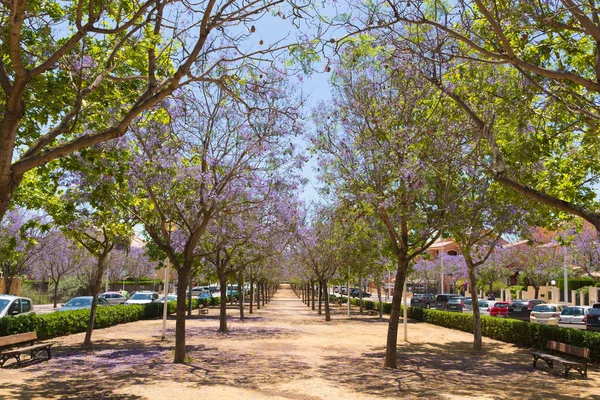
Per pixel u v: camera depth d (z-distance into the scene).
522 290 55.44
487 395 9.92
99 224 15.31
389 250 17.42
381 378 11.69
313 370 12.61
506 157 10.56
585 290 43.12
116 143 11.27
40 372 11.59
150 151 12.53
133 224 15.53
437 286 72.31
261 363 13.52
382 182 12.45
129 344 17.16
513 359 15.45
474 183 13.10
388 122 12.93
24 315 16.48
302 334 21.81
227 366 12.91
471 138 12.21
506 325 20.06
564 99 9.12
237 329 23.62
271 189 13.99
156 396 9.17
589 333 15.20
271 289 77.81
